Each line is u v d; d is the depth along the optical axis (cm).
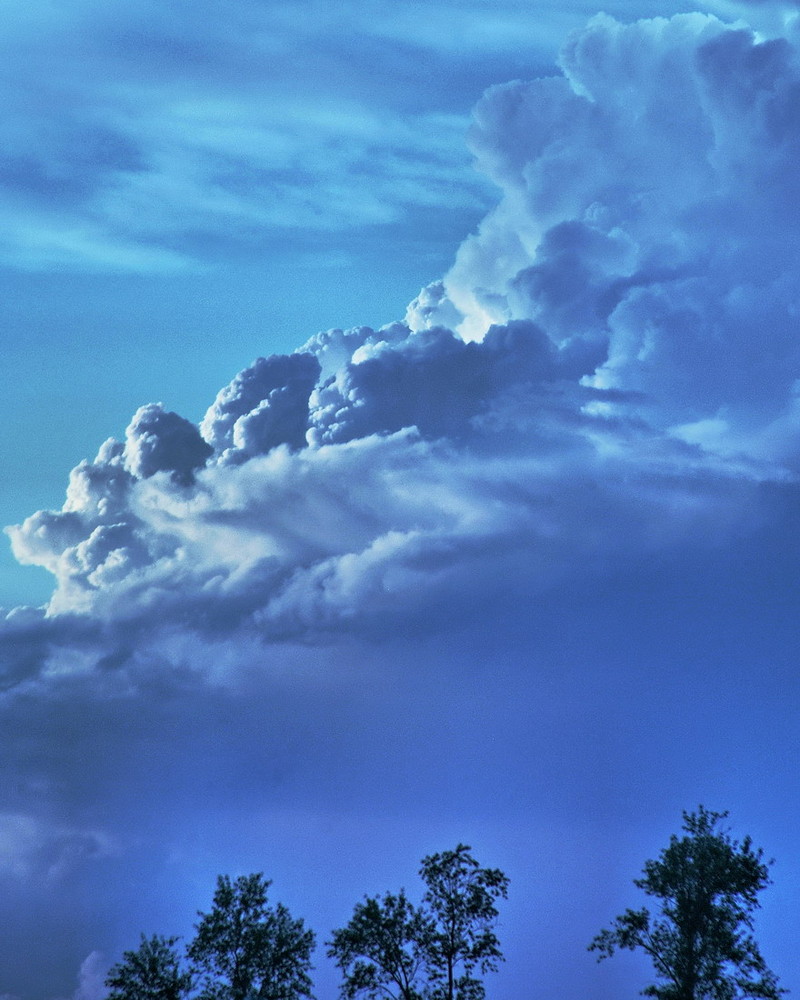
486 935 6600
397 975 6469
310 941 6550
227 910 6538
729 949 6425
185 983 6312
